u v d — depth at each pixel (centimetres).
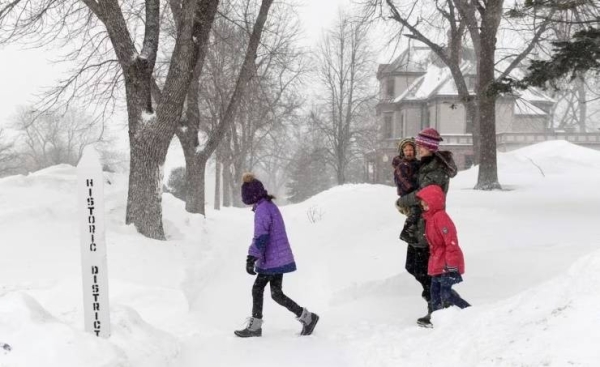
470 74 4238
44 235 813
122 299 626
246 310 700
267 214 543
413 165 569
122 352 365
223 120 1642
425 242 555
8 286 617
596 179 1973
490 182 1762
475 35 2167
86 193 404
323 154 4853
